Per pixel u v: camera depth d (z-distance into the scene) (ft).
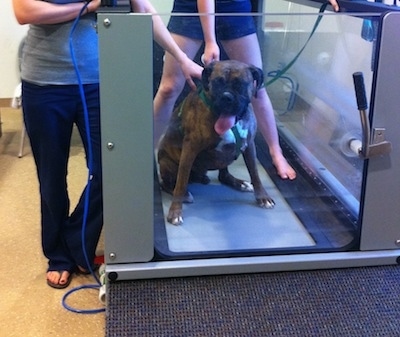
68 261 6.64
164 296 5.62
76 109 5.98
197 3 6.61
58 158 6.12
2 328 5.82
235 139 6.40
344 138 6.38
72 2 5.56
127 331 5.20
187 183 6.59
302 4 7.05
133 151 5.45
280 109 6.81
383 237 6.09
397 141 5.71
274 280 5.88
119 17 4.99
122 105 5.27
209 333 5.20
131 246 5.78
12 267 6.89
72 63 5.70
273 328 5.27
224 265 5.85
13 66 12.63
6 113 12.58
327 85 6.71
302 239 6.27
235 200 6.89
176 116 5.91
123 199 5.61
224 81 5.92
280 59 6.33
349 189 6.38
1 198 8.63
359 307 5.54
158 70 5.39
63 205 6.46
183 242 6.13
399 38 5.37
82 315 6.05
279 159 7.07
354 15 5.64
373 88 5.55
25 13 5.41
